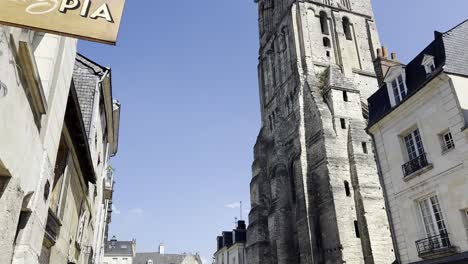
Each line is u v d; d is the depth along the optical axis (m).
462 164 14.92
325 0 48.56
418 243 16.52
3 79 5.34
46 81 7.68
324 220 32.91
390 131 19.33
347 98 38.44
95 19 5.23
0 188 6.16
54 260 11.64
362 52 45.94
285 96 44.69
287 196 40.16
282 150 42.53
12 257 7.17
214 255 69.25
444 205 15.54
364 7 50.22
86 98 17.47
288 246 37.53
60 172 11.84
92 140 16.94
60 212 11.99
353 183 33.31
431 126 16.69
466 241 14.41
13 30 5.46
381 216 31.56
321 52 43.72
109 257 84.94
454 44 17.55
